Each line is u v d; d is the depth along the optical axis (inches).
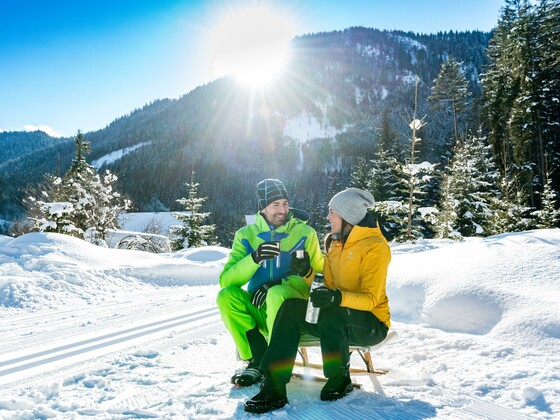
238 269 109.8
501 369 106.7
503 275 161.0
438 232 569.6
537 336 121.2
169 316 201.2
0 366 128.3
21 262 311.6
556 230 213.2
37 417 88.6
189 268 346.0
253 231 119.6
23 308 231.6
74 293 265.7
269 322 101.5
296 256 106.1
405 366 118.3
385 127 1483.8
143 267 328.2
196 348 142.2
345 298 93.2
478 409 87.1
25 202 845.2
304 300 99.5
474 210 697.6
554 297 136.7
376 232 104.8
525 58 1246.9
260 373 103.9
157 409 91.3
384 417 84.9
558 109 1147.9
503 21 1540.4
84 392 103.9
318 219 2197.3
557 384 94.7
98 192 728.3
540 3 1293.1
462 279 164.1
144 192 5915.4
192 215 962.7
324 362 94.2
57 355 139.0
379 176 1081.4
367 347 103.4
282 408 90.2
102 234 721.6
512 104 1247.5
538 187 1044.5
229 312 108.3
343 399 94.0
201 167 7490.2
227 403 93.5
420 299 170.4
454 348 127.3
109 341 156.4
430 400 92.5
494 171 995.9
